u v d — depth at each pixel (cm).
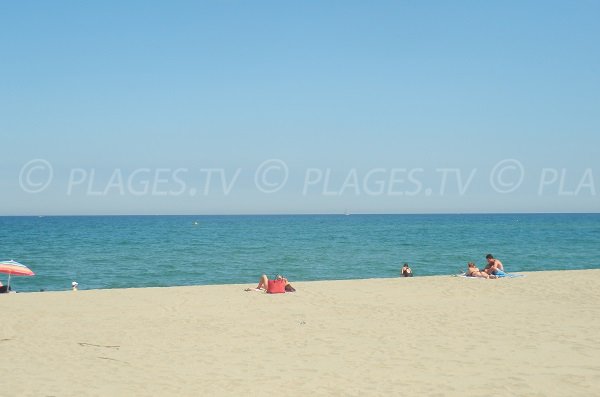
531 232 9625
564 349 1102
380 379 919
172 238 7975
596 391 836
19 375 952
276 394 847
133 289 2178
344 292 2041
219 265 4128
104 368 1002
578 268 3809
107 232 10119
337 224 15712
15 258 4619
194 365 1022
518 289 2045
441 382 895
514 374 931
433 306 1691
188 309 1678
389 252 5262
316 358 1066
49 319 1507
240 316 1552
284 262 4338
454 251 5334
